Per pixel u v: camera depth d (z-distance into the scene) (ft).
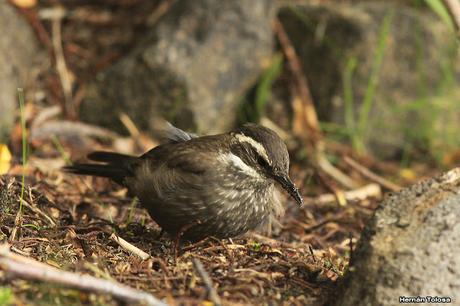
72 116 48.52
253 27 50.67
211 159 31.32
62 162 41.86
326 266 29.53
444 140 53.11
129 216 35.47
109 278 25.02
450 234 23.66
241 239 34.04
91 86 48.91
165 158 32.30
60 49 50.78
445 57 52.80
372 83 50.78
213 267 27.84
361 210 40.75
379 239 24.13
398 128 52.65
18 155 42.42
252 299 25.70
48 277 22.45
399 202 25.17
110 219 35.45
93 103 48.65
